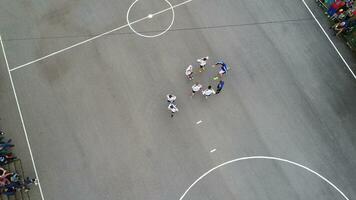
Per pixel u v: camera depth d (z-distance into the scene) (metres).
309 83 22.20
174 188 18.84
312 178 19.50
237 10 24.31
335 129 20.92
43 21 22.97
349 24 23.38
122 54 22.25
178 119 20.55
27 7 23.36
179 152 19.72
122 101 20.89
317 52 23.27
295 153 20.08
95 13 23.41
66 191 18.59
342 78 22.55
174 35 23.09
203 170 19.36
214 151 19.86
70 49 22.20
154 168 19.27
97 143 19.75
